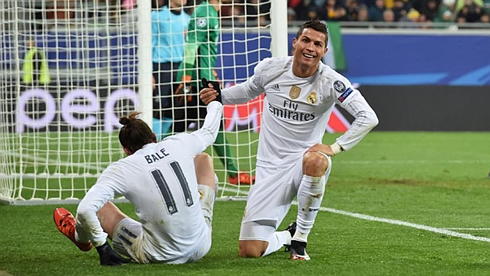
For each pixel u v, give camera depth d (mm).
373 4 34250
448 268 8281
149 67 14805
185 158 8031
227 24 29578
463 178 18109
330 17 33625
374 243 10008
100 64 25781
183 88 15594
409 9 34719
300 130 8734
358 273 7938
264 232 8766
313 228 11281
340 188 16281
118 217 8281
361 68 31078
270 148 8859
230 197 14438
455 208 13555
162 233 7953
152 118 15117
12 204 13930
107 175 7816
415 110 31547
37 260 8812
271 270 8023
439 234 10797
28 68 23938
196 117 15664
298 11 33625
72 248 9609
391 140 28125
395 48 31297
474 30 33188
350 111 8461
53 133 26641
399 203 14133
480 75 31922
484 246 9836
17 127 15797
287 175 8734
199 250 8227
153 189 7832
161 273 7734
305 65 8445
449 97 31750
